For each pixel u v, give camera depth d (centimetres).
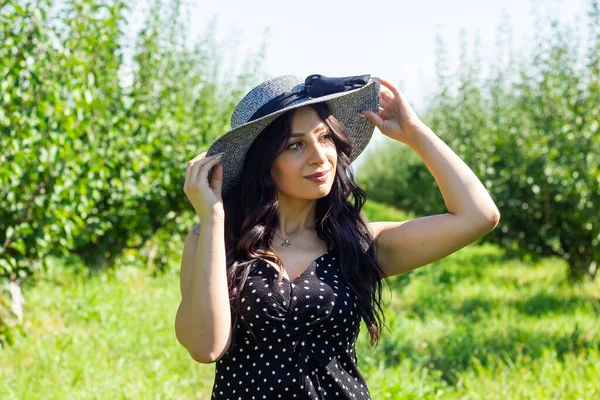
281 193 224
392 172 2672
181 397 484
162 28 941
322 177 215
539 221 1066
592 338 658
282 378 207
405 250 228
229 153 220
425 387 501
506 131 1219
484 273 1138
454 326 738
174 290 891
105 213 879
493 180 1134
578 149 974
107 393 464
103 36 648
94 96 684
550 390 493
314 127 214
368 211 2250
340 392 212
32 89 570
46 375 491
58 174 611
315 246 224
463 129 1323
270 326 208
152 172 905
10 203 606
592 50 1012
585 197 959
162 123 929
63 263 979
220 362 216
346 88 219
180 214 1009
